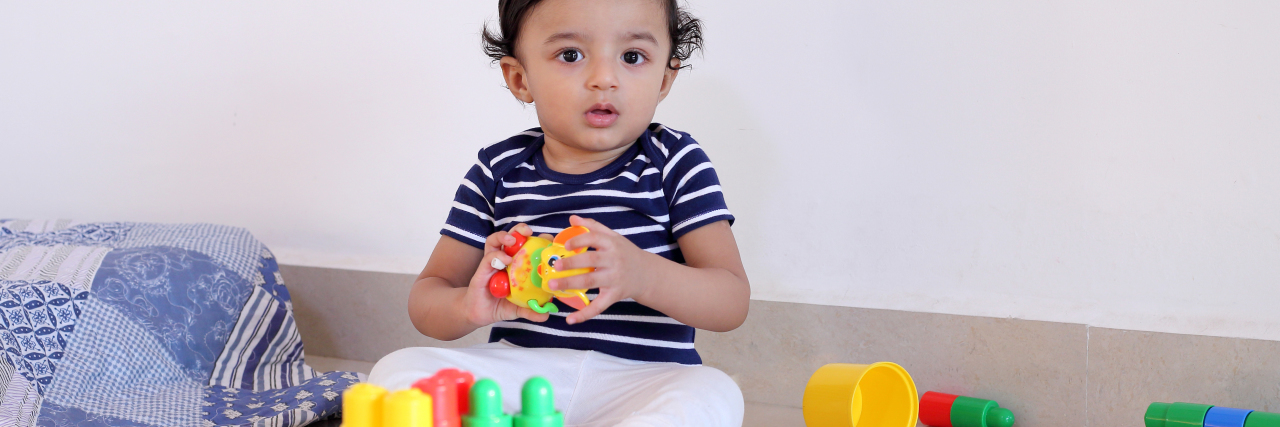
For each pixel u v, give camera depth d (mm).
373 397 605
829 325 1354
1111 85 1240
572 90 942
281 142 1766
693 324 946
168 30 1820
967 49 1303
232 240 1535
